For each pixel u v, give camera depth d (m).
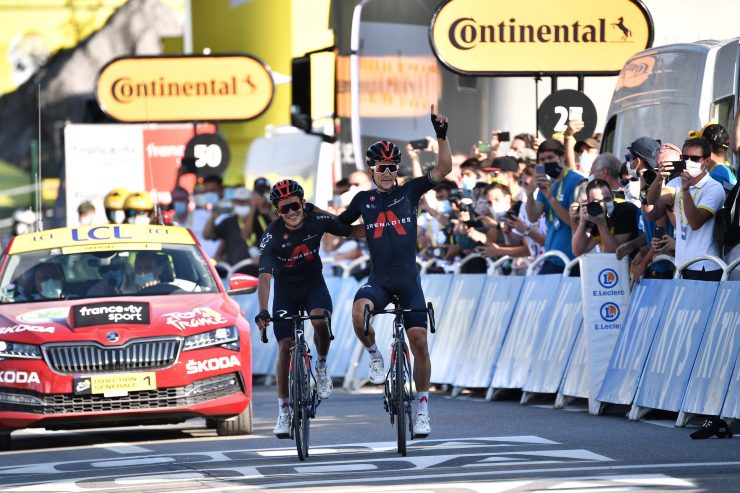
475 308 37.56
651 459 22.36
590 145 38.69
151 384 28.58
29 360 28.53
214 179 52.25
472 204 37.81
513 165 40.47
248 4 73.81
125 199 43.09
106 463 25.61
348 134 50.72
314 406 26.00
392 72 46.62
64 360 28.53
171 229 33.53
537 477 20.67
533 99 44.88
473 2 40.03
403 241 25.34
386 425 30.08
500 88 44.97
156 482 22.31
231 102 54.28
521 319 35.09
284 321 26.70
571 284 32.94
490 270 37.41
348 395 40.31
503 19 40.03
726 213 27.41
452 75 45.41
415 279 25.48
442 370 38.34
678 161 27.55
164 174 55.88
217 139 54.78
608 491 18.97
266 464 24.12
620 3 40.12
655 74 35.78
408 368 25.48
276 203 25.91
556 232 34.34
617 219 31.08
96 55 113.25
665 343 28.41
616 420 29.12
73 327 28.86
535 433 27.00
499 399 36.06
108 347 28.59
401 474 21.83
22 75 112.81
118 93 54.28
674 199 28.50
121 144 55.88
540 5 40.06
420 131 45.78
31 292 31.05
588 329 30.78
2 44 112.81
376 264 25.48
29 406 28.47
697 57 34.12
